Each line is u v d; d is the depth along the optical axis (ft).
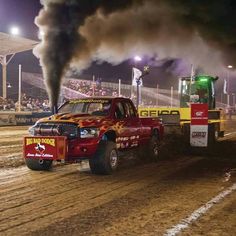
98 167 27.53
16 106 92.79
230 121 120.37
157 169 30.81
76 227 15.81
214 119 49.67
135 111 32.99
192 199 20.61
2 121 78.89
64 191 22.29
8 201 19.86
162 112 48.19
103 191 22.38
